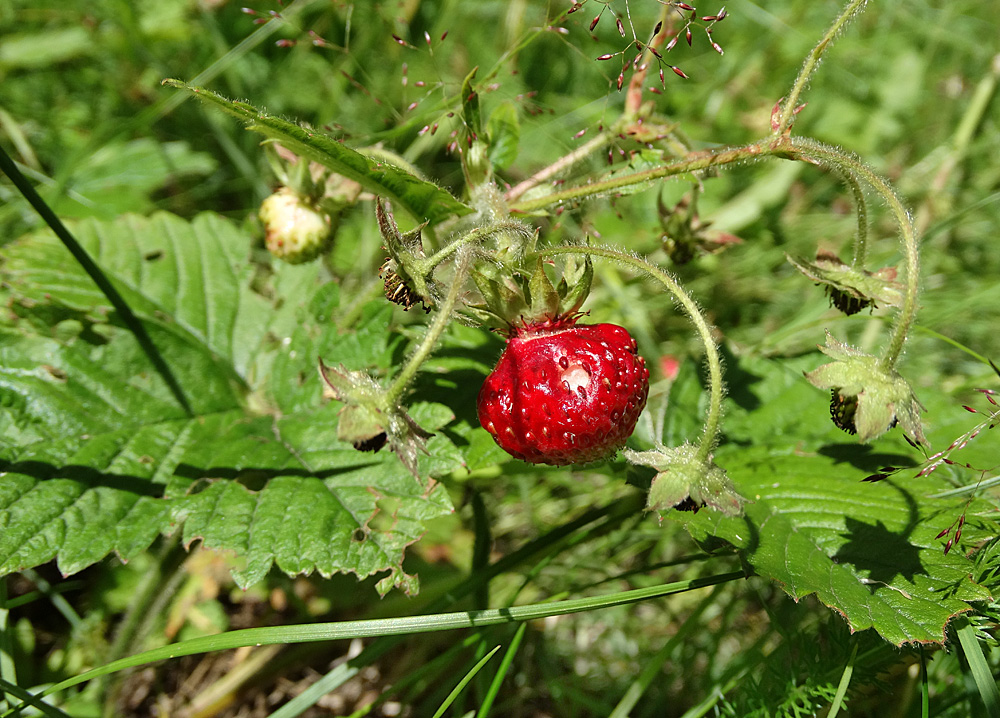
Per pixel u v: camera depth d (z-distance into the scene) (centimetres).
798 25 19
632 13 18
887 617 8
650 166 10
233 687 10
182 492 9
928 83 19
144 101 17
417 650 11
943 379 13
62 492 9
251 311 11
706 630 10
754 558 8
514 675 10
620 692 10
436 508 9
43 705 7
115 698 10
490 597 11
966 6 19
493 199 9
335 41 17
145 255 11
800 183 17
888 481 9
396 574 8
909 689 8
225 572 11
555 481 12
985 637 7
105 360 10
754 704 8
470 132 9
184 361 10
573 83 17
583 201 10
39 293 10
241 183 16
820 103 19
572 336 8
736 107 18
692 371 11
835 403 7
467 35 18
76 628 10
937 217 16
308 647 11
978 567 8
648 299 15
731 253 16
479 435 9
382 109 16
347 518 9
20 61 16
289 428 10
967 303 12
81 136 16
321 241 10
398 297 8
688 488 7
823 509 9
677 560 9
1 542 8
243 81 17
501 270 8
